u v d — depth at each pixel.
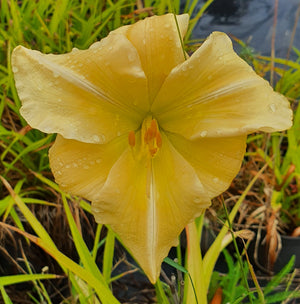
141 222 0.18
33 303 0.39
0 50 0.40
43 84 0.17
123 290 0.41
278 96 0.17
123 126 0.19
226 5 0.59
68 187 0.18
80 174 0.18
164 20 0.18
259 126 0.17
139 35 0.18
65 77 0.17
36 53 0.17
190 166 0.18
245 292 0.32
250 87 0.17
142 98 0.18
